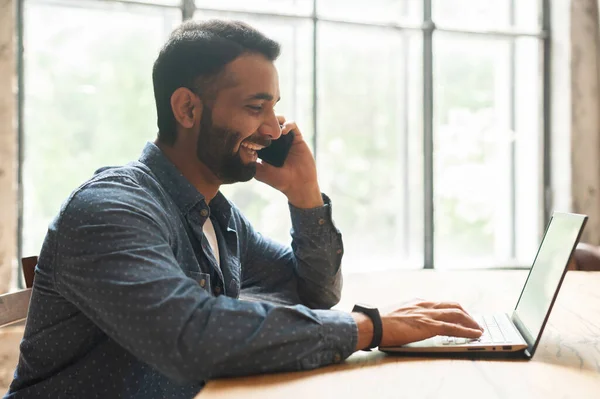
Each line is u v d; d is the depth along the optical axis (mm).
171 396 1055
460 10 3102
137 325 858
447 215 3234
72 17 2697
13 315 1257
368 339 997
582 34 2982
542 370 932
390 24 2979
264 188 3053
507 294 1729
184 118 1155
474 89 3234
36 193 2635
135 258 901
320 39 2938
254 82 1127
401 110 3150
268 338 891
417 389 843
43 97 2648
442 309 1096
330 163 3205
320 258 1432
